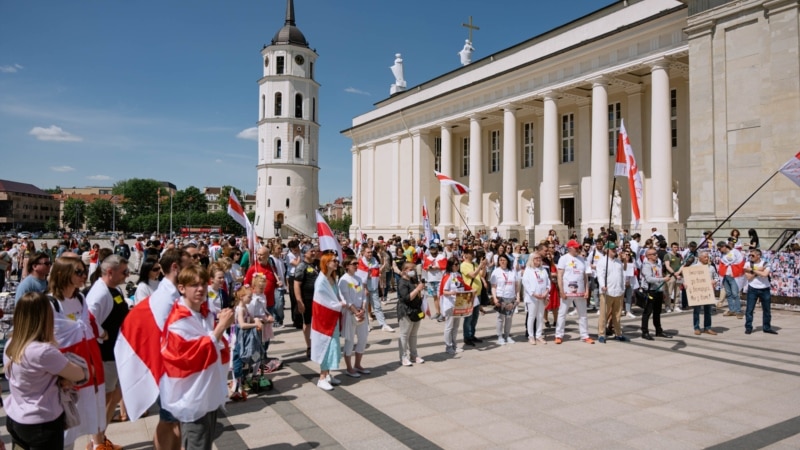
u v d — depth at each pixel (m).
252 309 8.22
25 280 7.34
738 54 18.86
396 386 8.08
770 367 8.91
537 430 6.11
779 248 16.59
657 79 24.28
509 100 32.81
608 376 8.47
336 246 10.27
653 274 11.61
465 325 11.26
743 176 18.59
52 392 3.94
